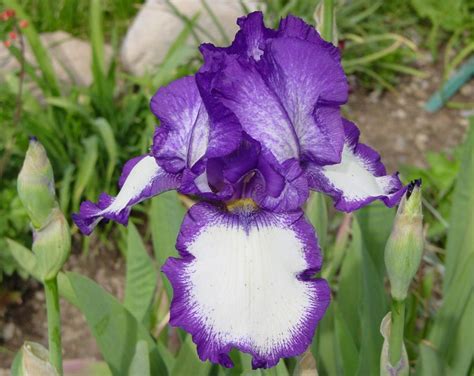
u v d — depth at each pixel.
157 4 1.02
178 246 0.31
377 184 0.35
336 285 0.73
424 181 0.85
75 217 0.34
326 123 0.33
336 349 0.48
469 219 0.51
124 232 0.82
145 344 0.41
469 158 0.54
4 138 0.81
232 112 0.31
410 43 1.04
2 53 0.95
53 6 1.08
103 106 0.86
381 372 0.36
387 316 0.35
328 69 0.32
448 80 1.07
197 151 0.33
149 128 0.81
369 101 1.07
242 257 0.31
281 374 0.39
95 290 0.44
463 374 0.46
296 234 0.32
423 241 0.33
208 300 0.30
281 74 0.32
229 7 1.01
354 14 1.10
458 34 1.13
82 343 0.77
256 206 0.33
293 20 0.34
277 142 0.32
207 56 0.32
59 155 0.83
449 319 0.49
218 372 0.46
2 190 0.81
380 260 0.53
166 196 0.50
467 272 0.47
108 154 0.85
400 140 1.00
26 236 0.80
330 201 0.48
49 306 0.35
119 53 1.04
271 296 0.30
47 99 0.83
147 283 0.51
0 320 0.78
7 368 0.73
